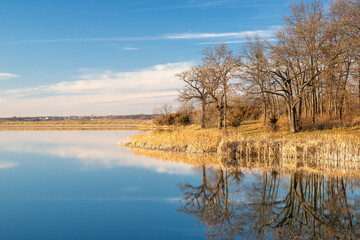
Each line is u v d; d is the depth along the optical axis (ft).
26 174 76.07
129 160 96.17
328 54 114.52
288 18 119.44
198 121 204.13
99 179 70.33
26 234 38.75
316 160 87.66
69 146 136.36
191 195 57.82
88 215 46.24
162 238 37.91
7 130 283.38
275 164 87.61
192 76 176.24
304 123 128.26
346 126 120.16
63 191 59.77
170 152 112.47
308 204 53.11
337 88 131.34
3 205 51.06
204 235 39.09
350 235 39.58
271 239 38.09
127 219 44.47
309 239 38.73
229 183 67.62
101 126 360.89
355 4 103.35
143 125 317.63
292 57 123.13
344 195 57.62
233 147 100.63
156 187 63.52
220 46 156.35
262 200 55.57
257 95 148.36
